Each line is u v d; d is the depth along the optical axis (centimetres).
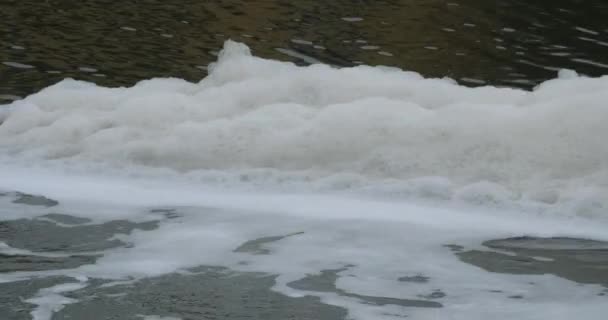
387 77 1044
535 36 1703
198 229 781
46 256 721
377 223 795
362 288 676
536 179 852
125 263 713
